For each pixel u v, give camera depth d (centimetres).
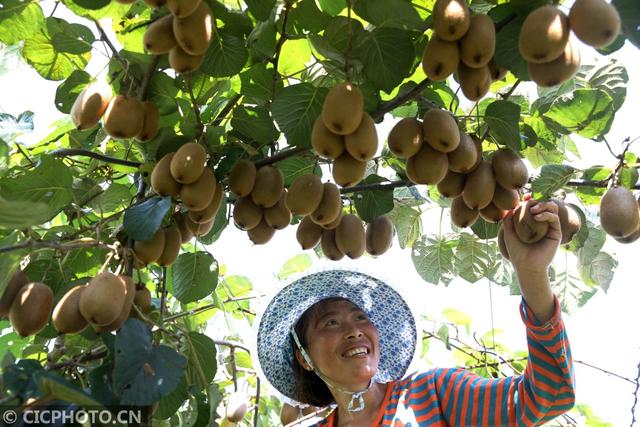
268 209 223
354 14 221
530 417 209
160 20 189
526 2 183
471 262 296
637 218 203
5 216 165
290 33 216
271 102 228
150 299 213
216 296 298
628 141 215
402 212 298
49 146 266
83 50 232
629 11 181
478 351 330
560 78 173
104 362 187
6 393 172
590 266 278
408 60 206
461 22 174
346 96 183
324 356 245
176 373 180
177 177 198
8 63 271
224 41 208
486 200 206
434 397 225
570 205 236
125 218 202
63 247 189
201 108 235
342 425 241
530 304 205
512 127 213
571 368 205
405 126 193
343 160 194
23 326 185
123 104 203
